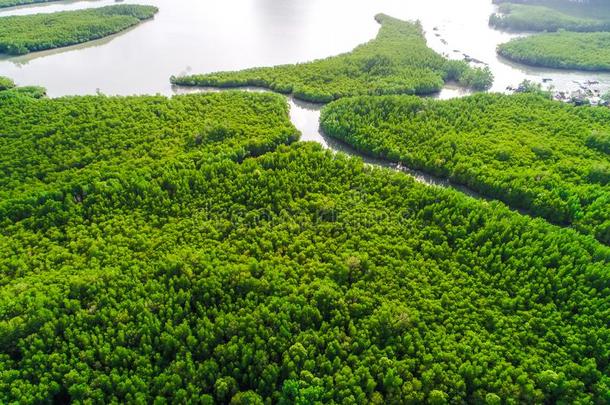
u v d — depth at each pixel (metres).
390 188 113.56
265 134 135.00
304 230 103.12
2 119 140.25
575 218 107.62
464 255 96.62
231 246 98.25
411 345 79.12
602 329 81.56
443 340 80.56
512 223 101.62
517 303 87.38
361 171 120.75
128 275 89.94
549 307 85.69
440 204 107.19
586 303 86.12
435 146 131.25
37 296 83.69
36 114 143.25
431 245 98.75
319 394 72.12
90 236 101.19
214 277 87.75
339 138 142.38
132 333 79.69
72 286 86.19
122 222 103.75
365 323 82.81
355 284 89.62
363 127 139.88
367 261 93.25
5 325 77.56
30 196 109.00
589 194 110.50
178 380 73.31
